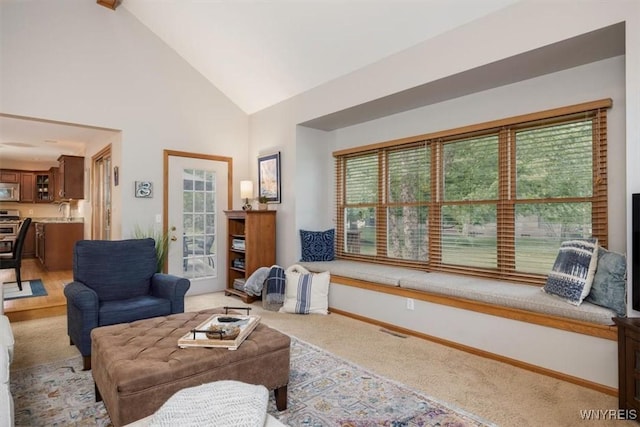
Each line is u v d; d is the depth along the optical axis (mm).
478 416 2051
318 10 3402
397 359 2844
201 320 2439
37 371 2623
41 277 5703
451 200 3732
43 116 3906
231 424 1138
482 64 2855
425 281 3316
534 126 3135
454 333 3086
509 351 2748
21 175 8438
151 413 1673
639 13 2193
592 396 2264
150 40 4684
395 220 4273
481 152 3504
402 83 3432
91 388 2377
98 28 4277
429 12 3000
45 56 3920
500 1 2711
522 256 3201
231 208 5430
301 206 4770
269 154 5137
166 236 4770
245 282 4648
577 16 2406
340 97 4070
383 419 2018
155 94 4723
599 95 2771
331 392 2316
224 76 4984
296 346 3098
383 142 4293
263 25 3861
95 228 5859
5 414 1191
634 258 2133
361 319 3838
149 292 3336
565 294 2510
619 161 2678
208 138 5191
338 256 4910
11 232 8094
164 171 4789
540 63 2816
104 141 5168
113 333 2176
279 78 4535
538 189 3113
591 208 2828
